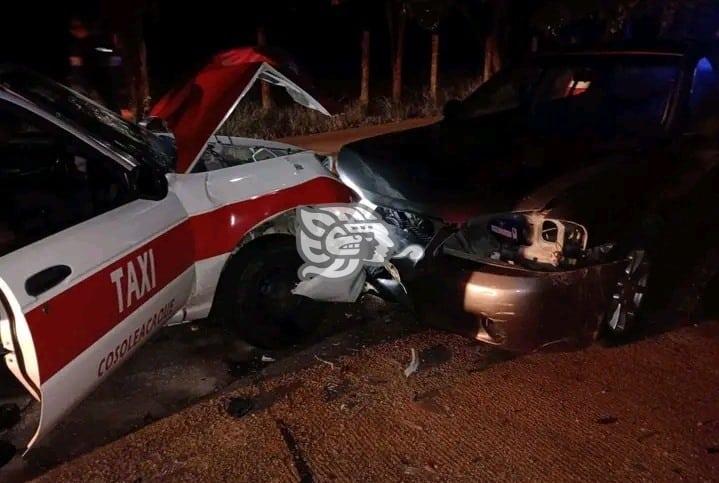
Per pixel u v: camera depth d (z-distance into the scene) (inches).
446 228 159.8
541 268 151.3
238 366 166.7
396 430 140.0
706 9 468.1
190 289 149.5
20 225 120.3
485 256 157.8
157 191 135.6
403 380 157.9
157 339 179.0
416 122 461.4
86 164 130.8
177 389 156.6
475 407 147.6
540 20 494.9
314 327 176.1
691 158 175.2
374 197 176.4
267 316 168.4
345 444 135.8
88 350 116.4
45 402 108.7
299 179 165.9
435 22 476.7
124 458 132.4
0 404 124.3
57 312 109.7
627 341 174.6
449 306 156.6
